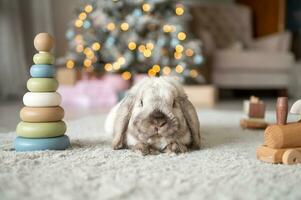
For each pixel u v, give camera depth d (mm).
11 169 503
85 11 1598
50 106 638
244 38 2248
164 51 1609
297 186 444
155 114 581
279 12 2262
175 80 664
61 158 570
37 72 636
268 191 423
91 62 1594
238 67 1943
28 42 1889
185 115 631
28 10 1884
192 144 647
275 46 2049
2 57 1768
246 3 2436
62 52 2029
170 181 453
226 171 502
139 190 425
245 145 699
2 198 398
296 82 2160
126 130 632
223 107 1506
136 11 1578
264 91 2281
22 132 626
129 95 642
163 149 612
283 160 548
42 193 413
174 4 1677
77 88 1558
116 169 511
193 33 2000
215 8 2176
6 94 1770
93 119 1051
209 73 1959
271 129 561
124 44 1604
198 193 415
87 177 468
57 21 2016
